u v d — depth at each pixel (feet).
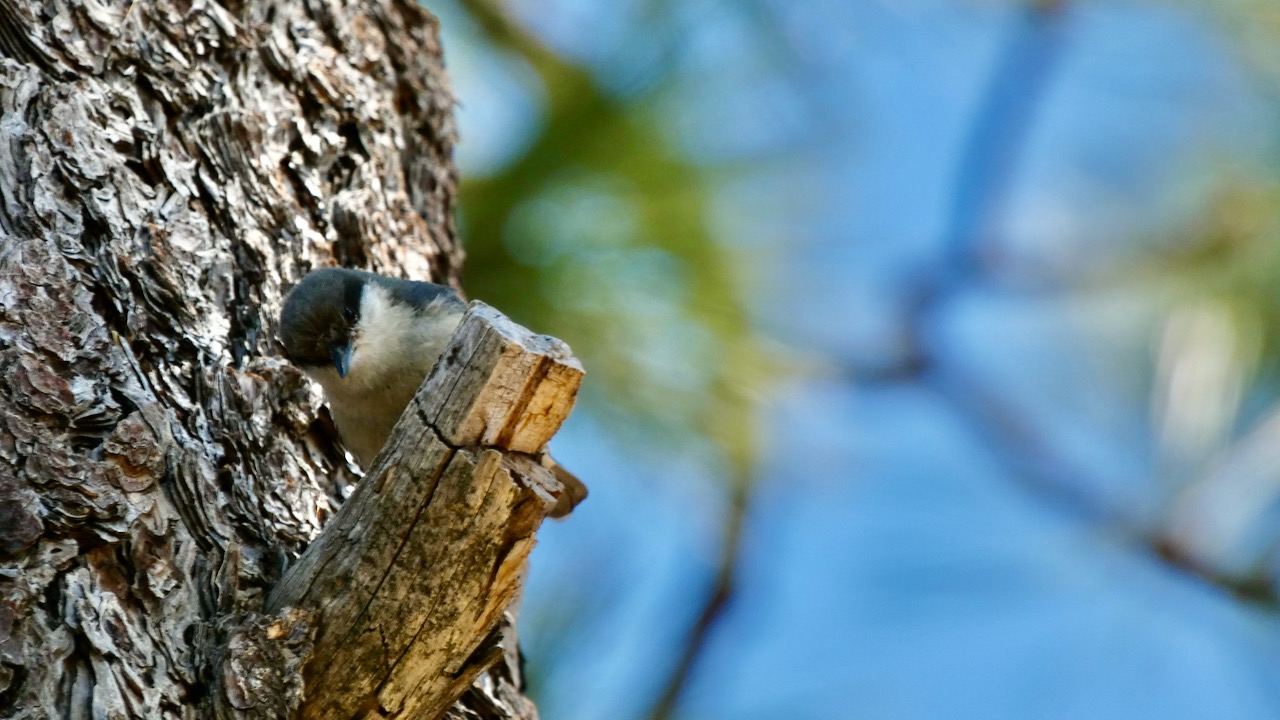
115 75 20.20
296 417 19.33
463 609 15.15
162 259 18.90
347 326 20.67
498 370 14.38
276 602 15.58
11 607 15.03
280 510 17.93
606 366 24.61
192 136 20.63
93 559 15.83
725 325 25.45
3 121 18.75
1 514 15.38
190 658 15.61
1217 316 33.65
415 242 23.13
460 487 14.57
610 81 25.29
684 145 25.81
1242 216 33.83
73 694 14.96
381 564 15.03
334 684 15.39
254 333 20.11
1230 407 33.91
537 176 24.77
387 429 21.48
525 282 24.25
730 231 26.45
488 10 25.90
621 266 24.79
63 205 18.52
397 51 24.20
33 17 19.81
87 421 16.37
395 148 23.48
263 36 22.16
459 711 19.13
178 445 17.03
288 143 21.99
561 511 23.16
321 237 21.86
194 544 16.48
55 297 17.13
